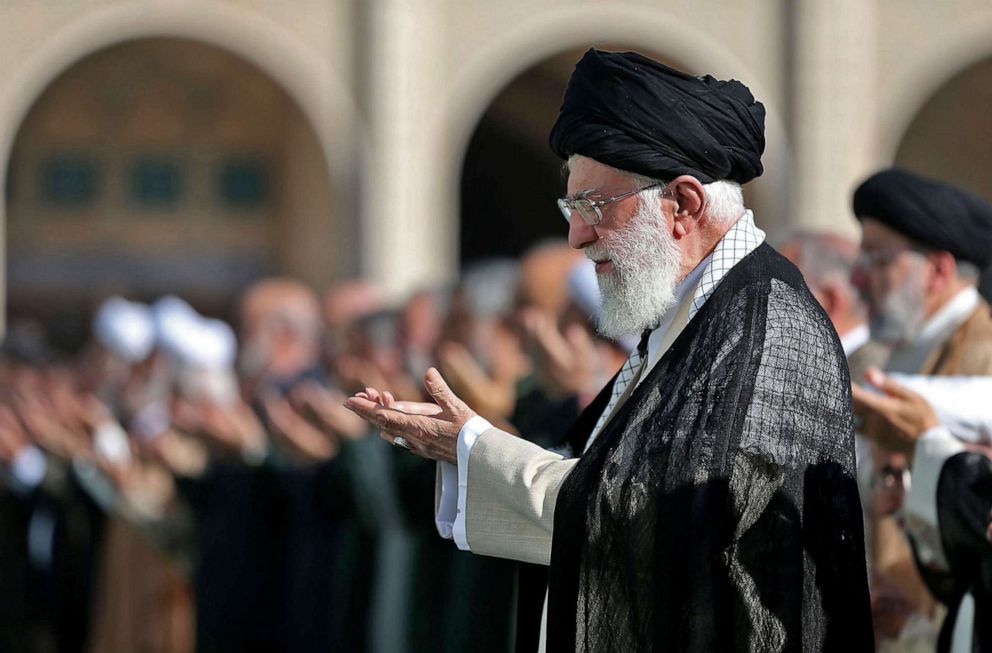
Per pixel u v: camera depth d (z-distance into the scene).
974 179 79.81
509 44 69.69
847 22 70.69
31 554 28.80
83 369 36.25
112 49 73.12
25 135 74.38
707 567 9.61
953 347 14.83
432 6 68.88
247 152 75.38
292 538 24.12
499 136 86.44
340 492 22.33
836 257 17.19
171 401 27.86
